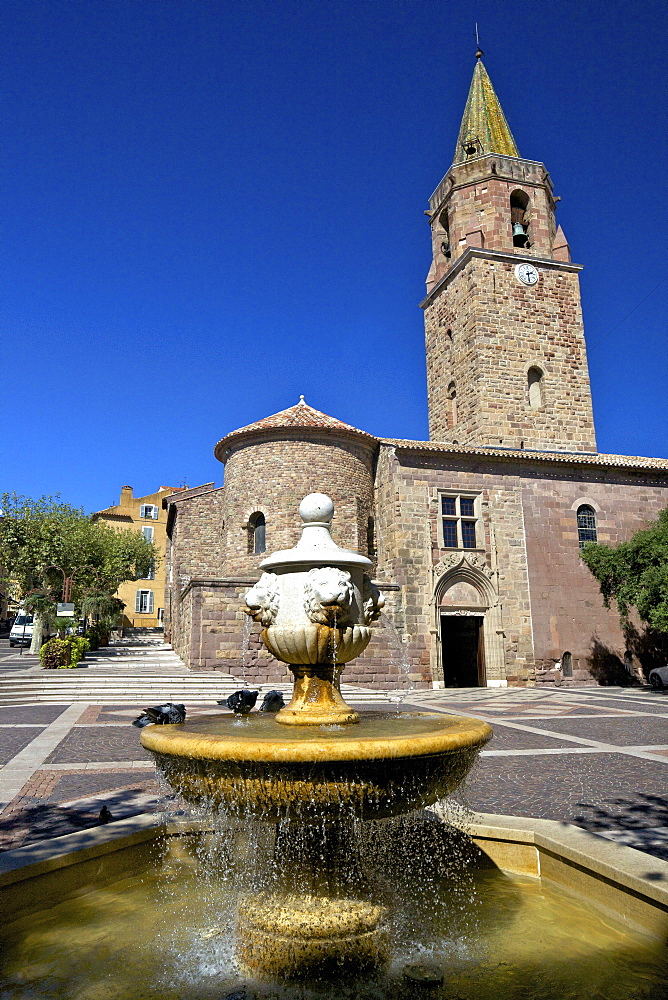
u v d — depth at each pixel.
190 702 18.73
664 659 29.42
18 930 4.55
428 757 4.27
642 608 25.09
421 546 27.36
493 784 8.88
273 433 28.08
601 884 4.61
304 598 5.50
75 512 44.03
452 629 30.81
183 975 4.08
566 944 4.34
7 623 65.44
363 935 4.43
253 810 4.38
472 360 33.66
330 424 28.00
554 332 34.66
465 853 5.76
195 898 5.15
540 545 29.20
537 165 36.28
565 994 3.75
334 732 4.84
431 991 3.85
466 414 34.03
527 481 29.72
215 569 32.94
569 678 28.17
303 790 4.14
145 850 5.71
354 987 4.00
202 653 22.56
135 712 16.61
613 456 32.75
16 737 12.66
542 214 35.81
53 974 4.06
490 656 27.56
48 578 36.78
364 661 25.08
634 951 4.22
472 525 28.75
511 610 28.12
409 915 4.78
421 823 6.30
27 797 8.03
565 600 28.92
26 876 4.67
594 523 30.52
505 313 33.97
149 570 60.59
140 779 9.02
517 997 3.74
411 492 27.86
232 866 5.75
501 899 5.03
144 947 4.40
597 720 15.99
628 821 6.95
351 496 28.02
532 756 11.02
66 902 4.95
